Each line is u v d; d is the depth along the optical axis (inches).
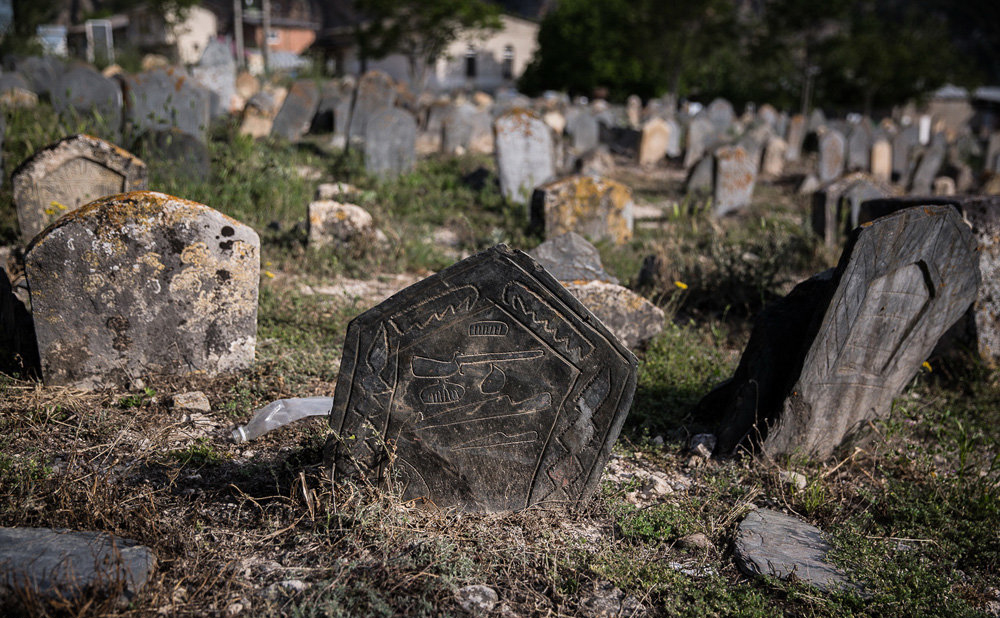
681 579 125.0
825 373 166.6
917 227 157.9
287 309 238.2
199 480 141.4
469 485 137.6
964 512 158.2
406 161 463.5
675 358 223.0
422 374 130.3
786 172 722.2
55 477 132.4
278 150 479.2
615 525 141.5
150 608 105.3
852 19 1514.5
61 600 100.8
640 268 319.6
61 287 165.8
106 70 855.1
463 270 125.9
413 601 113.7
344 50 1782.7
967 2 2532.0
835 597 125.3
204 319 180.5
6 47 1000.9
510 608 116.3
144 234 169.3
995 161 876.0
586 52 1492.4
